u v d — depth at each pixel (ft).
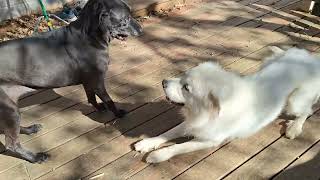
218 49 5.47
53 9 6.52
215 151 3.77
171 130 3.88
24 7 6.29
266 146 3.83
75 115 4.27
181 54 5.36
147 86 4.72
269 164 3.63
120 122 4.17
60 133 4.02
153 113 4.28
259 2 6.81
